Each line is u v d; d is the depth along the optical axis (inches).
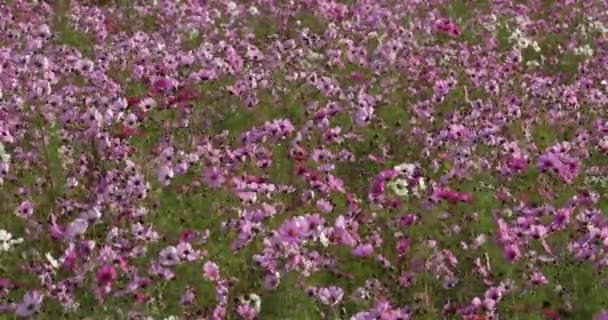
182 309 281.7
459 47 547.5
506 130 426.6
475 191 362.0
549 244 315.6
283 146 398.0
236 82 462.0
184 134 414.0
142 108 424.2
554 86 496.4
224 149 384.2
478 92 483.8
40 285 290.5
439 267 307.1
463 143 395.5
